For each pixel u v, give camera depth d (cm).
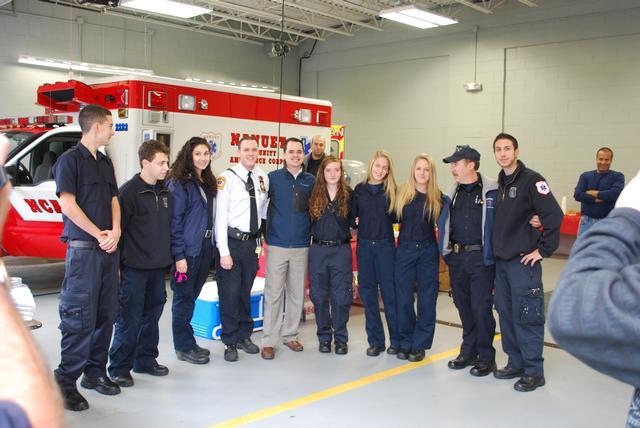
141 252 402
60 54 1228
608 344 84
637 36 1082
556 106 1185
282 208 492
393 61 1440
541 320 421
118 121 708
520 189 416
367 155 1507
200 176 457
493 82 1268
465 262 450
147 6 962
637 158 1094
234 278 478
